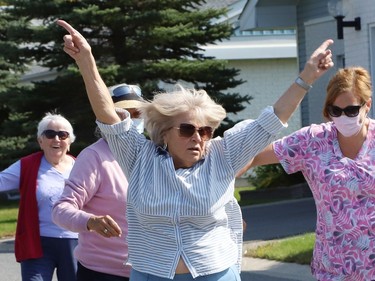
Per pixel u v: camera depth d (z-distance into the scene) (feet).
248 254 47.37
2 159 95.86
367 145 20.33
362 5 63.16
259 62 121.39
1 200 107.24
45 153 28.78
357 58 64.28
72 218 20.53
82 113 89.15
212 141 18.92
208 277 18.22
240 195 82.94
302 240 49.26
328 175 20.30
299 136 20.75
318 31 79.71
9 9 90.58
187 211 18.06
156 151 18.76
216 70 89.04
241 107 90.84
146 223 18.33
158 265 18.17
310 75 18.70
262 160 20.94
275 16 82.58
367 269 20.12
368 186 20.06
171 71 87.15
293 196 78.28
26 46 96.02
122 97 22.98
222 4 125.08
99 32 88.48
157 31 86.74
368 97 20.17
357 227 20.08
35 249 27.55
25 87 92.84
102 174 22.45
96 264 22.93
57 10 88.33
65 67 90.48
